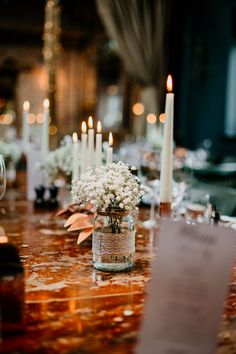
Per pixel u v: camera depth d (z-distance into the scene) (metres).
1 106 11.49
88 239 1.94
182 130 8.74
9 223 2.38
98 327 1.14
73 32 11.26
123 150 4.84
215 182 5.94
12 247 1.16
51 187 2.82
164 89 6.82
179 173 3.72
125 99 11.28
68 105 11.55
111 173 1.56
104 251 1.56
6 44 11.14
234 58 8.46
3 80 11.41
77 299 1.32
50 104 7.34
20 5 11.01
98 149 1.96
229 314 1.24
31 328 1.13
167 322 0.97
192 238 0.98
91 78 11.61
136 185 1.58
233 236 0.95
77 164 2.29
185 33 8.52
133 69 6.65
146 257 1.75
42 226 2.31
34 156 3.14
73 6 11.21
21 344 1.05
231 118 8.56
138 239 2.05
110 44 11.12
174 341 0.96
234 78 8.48
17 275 1.09
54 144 6.69
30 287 1.42
